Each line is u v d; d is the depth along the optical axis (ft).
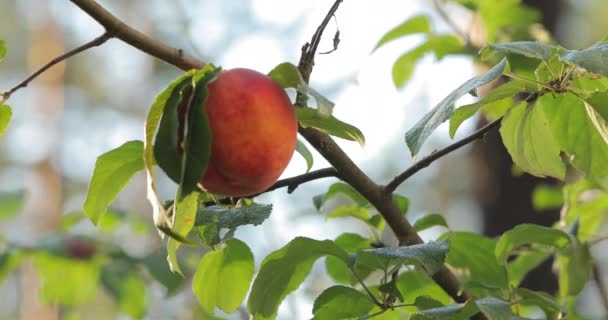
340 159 4.25
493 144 7.63
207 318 5.60
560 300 4.90
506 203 7.55
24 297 11.84
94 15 3.97
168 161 3.78
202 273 4.43
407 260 4.28
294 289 4.37
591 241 4.93
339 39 4.12
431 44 5.49
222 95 3.80
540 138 4.29
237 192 3.87
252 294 4.31
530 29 5.55
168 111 3.77
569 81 4.10
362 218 4.63
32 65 15.75
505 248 4.55
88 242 6.41
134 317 6.49
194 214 4.09
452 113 3.97
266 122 3.80
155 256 5.82
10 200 6.92
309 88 3.87
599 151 4.28
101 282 6.26
